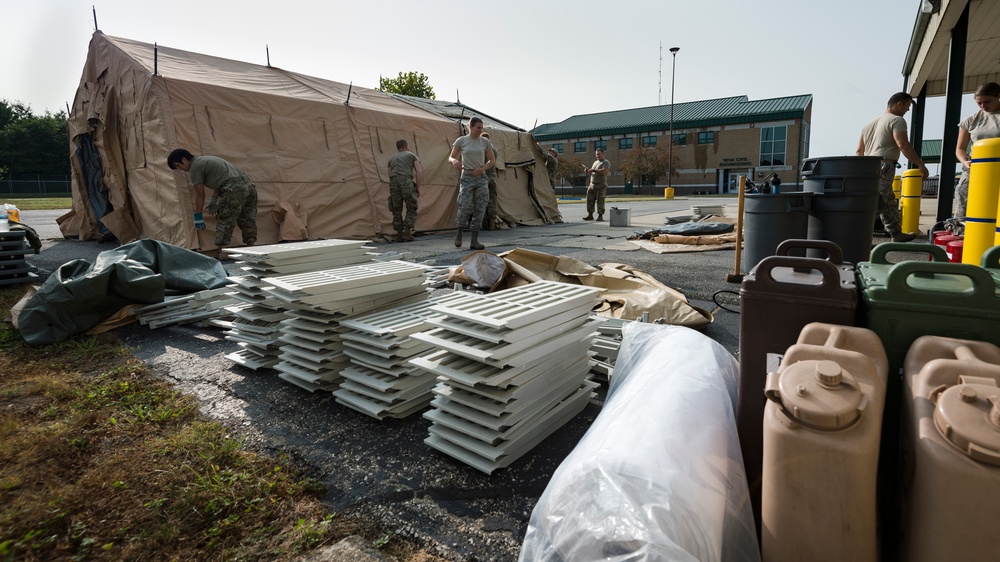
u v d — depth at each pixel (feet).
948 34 24.06
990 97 16.96
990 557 2.68
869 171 14.29
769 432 3.28
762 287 4.41
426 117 34.40
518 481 5.90
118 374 9.30
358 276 8.69
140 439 6.88
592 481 3.59
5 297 15.58
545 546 3.58
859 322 4.28
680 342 5.98
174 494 5.60
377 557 4.72
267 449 6.68
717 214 33.47
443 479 5.97
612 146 151.94
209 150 23.75
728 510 3.68
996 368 3.05
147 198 25.04
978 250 11.40
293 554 4.77
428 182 33.65
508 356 6.03
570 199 111.75
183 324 12.76
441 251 24.08
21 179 161.07
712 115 138.62
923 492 2.89
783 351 4.38
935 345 3.50
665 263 19.47
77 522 5.18
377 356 7.73
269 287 8.84
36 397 8.27
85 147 30.37
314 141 27.61
